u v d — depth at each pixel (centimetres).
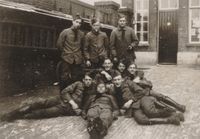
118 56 941
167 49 1733
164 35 1736
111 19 1523
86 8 1330
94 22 943
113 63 931
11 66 901
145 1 1756
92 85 794
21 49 927
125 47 939
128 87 785
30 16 941
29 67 966
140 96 771
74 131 677
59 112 772
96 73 867
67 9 1190
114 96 791
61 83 904
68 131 676
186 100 903
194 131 675
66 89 789
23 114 751
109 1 1512
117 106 770
